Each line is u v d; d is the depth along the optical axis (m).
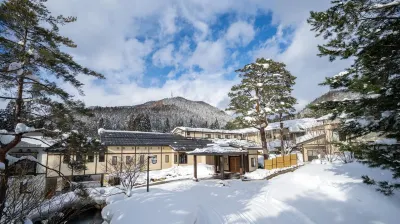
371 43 6.58
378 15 6.54
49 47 10.91
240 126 26.05
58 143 11.17
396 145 6.76
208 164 30.12
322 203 9.95
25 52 9.35
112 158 24.70
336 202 9.78
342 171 13.94
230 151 22.00
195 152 21.77
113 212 12.50
